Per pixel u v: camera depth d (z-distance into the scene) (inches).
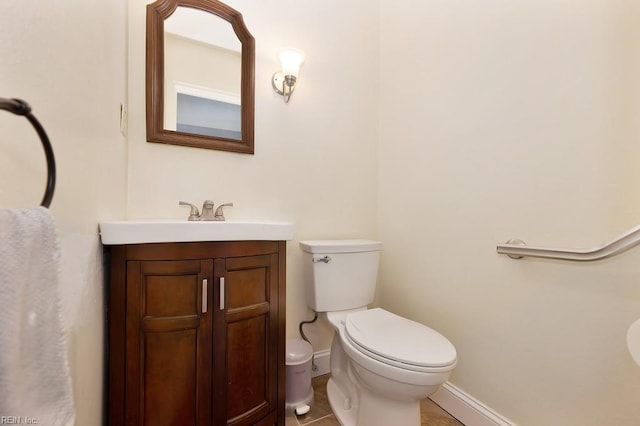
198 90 50.7
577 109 35.1
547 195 38.0
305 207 61.1
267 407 40.4
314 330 61.2
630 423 30.7
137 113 45.8
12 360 10.6
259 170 56.0
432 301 55.1
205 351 35.1
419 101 59.5
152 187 46.9
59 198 19.2
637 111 30.4
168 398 33.6
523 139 40.8
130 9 45.6
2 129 13.7
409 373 34.5
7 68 13.7
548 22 38.2
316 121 62.6
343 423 45.2
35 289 12.3
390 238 66.6
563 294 36.1
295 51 55.4
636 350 24.2
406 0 63.6
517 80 41.8
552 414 36.8
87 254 25.8
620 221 31.5
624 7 31.4
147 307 33.2
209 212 46.3
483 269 45.9
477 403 45.7
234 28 53.3
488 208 45.4
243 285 38.4
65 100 20.2
